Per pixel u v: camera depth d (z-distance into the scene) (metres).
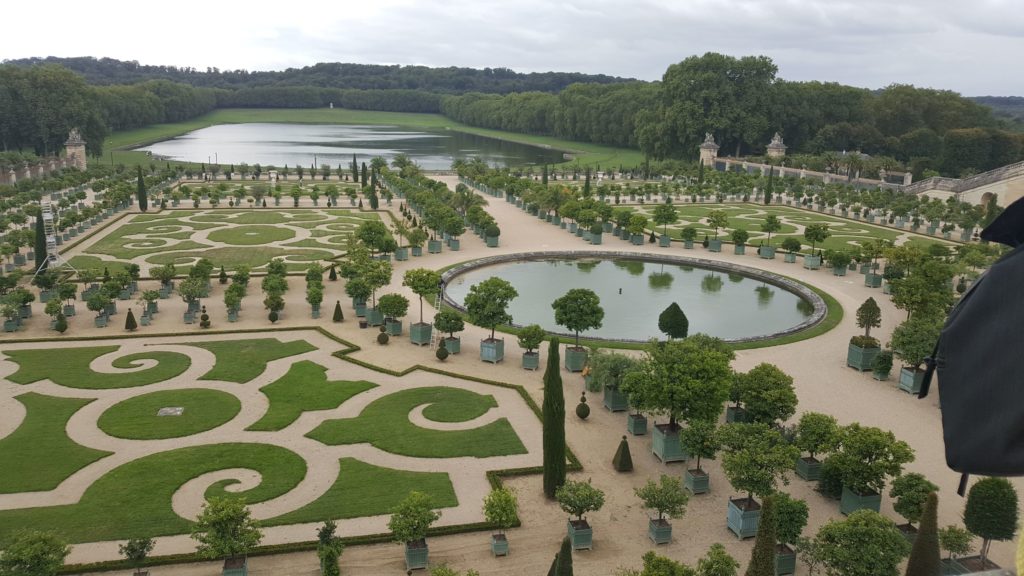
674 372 51.28
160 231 133.25
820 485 49.16
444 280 101.50
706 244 125.06
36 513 44.66
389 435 55.72
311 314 84.38
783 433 53.50
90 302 78.75
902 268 99.00
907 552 35.97
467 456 52.91
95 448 52.78
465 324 82.38
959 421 7.26
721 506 47.53
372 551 42.09
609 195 180.25
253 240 126.44
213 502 38.53
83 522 43.84
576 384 66.88
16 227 134.50
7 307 76.38
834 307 91.44
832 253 108.75
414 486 48.78
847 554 35.75
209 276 93.19
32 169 199.62
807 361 72.88
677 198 184.38
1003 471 6.92
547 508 46.81
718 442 46.12
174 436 54.81
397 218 151.38
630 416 57.09
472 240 130.62
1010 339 6.89
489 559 41.56
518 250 122.12
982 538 43.06
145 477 49.00
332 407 60.44
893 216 147.75
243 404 60.69
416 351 74.06
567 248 124.56
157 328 79.62
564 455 47.50
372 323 81.81
